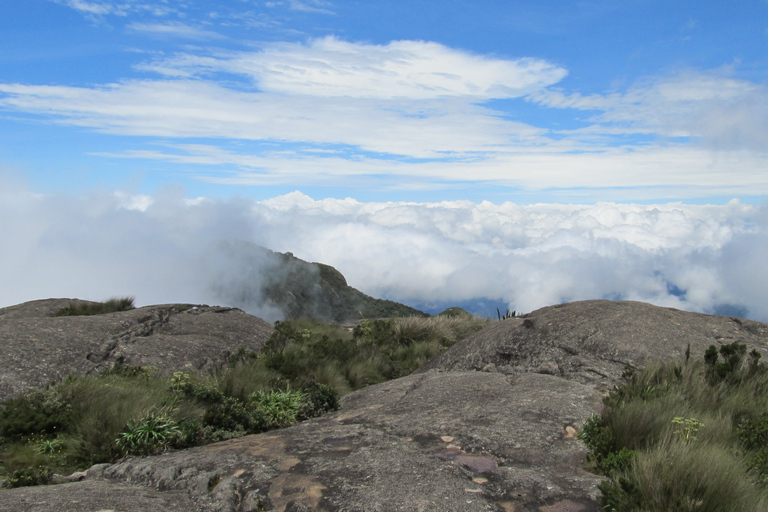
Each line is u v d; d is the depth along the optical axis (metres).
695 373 6.16
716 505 3.15
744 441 4.49
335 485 3.82
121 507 3.37
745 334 8.13
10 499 3.44
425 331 15.32
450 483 3.81
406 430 5.20
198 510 3.55
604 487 3.41
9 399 6.41
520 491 3.68
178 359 9.15
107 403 6.14
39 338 8.17
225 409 6.09
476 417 5.44
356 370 10.27
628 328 8.20
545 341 8.46
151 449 5.11
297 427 5.82
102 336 8.99
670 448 3.77
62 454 5.27
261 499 3.68
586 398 6.04
